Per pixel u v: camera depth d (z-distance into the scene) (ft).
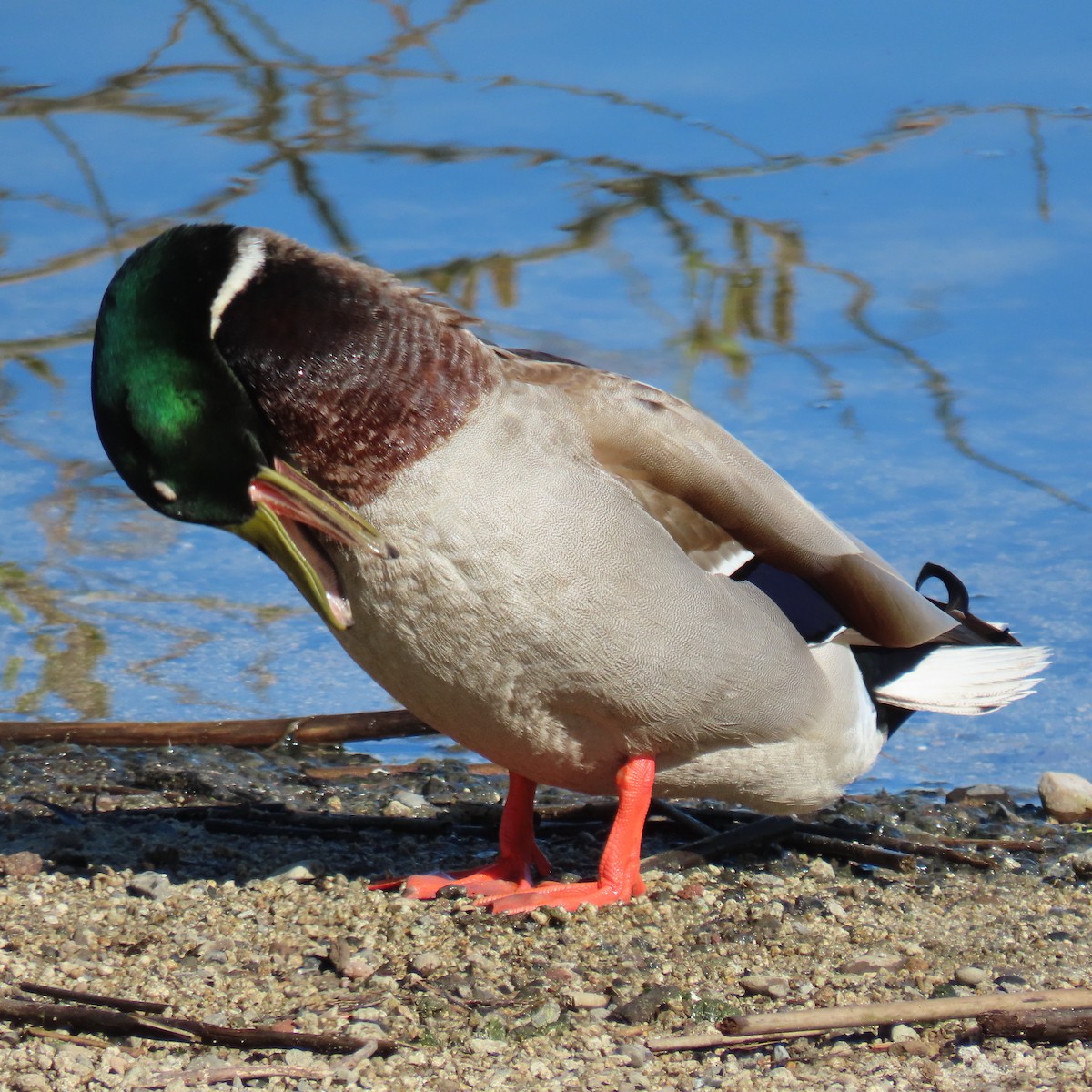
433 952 29.17
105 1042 25.44
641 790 31.27
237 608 47.39
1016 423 53.21
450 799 38.96
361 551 28.35
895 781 40.65
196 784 38.93
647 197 65.82
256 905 31.30
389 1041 25.31
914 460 51.55
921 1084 24.54
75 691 43.37
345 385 27.84
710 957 29.30
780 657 30.83
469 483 27.91
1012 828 37.50
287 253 28.35
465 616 28.45
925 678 35.12
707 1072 24.98
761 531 31.01
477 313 58.39
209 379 28.02
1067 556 47.11
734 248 62.49
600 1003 27.43
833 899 32.30
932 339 57.52
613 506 28.60
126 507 51.11
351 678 44.96
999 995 25.71
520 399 28.76
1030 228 64.13
